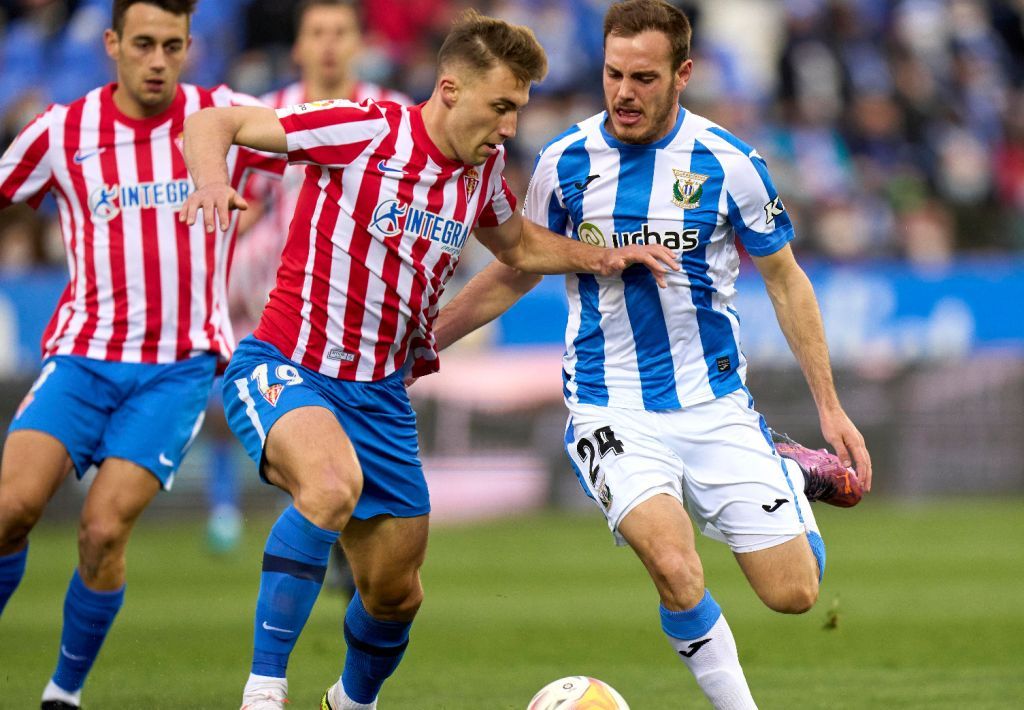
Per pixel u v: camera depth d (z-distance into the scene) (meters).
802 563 17.33
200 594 32.62
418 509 17.38
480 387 48.81
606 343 17.95
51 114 20.16
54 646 26.09
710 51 65.12
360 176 16.61
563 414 49.31
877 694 20.83
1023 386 51.94
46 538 45.34
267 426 16.34
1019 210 63.34
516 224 17.86
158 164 20.14
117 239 19.94
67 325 19.84
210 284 20.39
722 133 17.78
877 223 61.25
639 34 16.89
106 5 61.28
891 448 51.53
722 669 16.17
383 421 17.23
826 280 51.03
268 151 16.47
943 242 61.31
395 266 16.86
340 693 18.28
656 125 17.31
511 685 21.95
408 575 17.45
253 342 17.23
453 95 16.38
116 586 18.91
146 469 19.16
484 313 18.95
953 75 67.62
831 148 63.25
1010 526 46.31
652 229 17.70
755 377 49.53
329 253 16.78
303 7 28.55
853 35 66.50
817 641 26.59
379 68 60.09
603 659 24.69
